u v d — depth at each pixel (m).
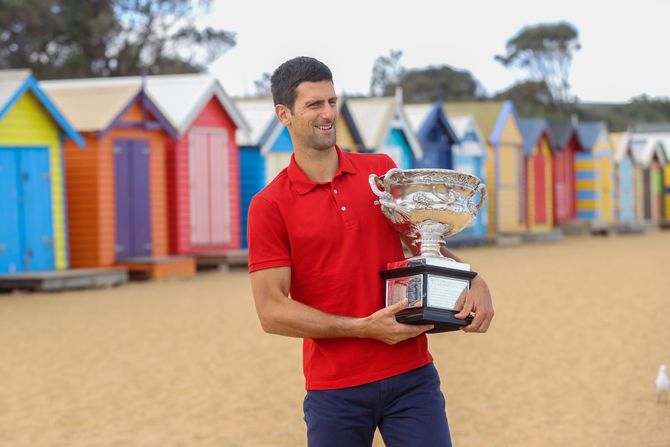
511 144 43.44
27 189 23.48
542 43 112.19
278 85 4.66
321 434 4.65
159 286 23.39
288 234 4.68
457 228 4.66
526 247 39.78
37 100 23.55
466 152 39.97
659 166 62.56
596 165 52.31
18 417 10.15
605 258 32.88
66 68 61.31
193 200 28.06
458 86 108.81
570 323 16.52
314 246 4.66
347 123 32.88
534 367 12.36
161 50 69.81
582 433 8.99
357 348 4.61
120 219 25.86
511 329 15.77
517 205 44.03
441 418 4.66
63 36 62.00
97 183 25.16
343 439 4.64
